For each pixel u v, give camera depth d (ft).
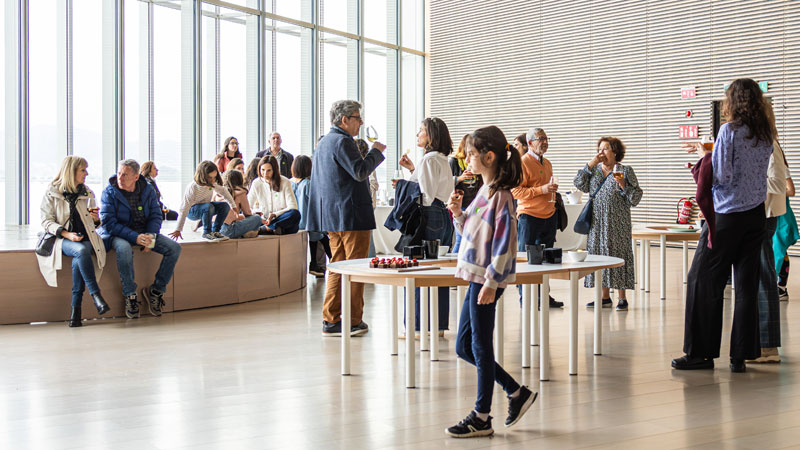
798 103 34.14
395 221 16.56
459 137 47.98
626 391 12.88
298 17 37.88
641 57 39.45
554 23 43.01
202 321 19.54
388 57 45.73
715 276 14.19
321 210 17.04
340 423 11.12
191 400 12.33
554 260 14.20
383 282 13.20
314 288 25.73
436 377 13.83
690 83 37.68
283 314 20.61
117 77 29.37
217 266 21.99
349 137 16.79
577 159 42.34
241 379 13.67
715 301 14.21
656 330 18.29
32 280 19.27
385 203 36.40
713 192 14.28
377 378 13.76
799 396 12.48
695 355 14.37
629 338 17.37
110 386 13.21
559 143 43.11
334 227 16.81
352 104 17.08
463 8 47.34
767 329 14.75
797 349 16.10
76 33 28.12
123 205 20.02
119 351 16.02
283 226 24.43
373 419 11.30
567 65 42.52
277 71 37.19
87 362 15.02
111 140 29.43
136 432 10.71
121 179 19.95
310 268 28.37
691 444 10.13
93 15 28.63
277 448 10.03
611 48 40.65
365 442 10.27
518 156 10.49
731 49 36.22
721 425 10.95
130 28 29.89
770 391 12.81
